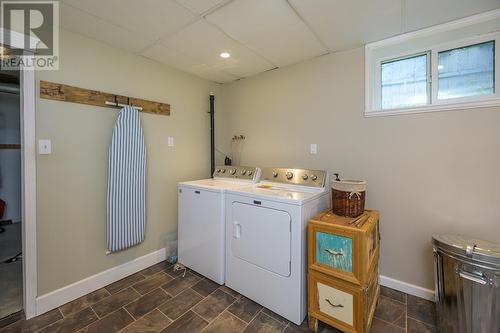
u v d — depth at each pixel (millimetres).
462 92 1786
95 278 2033
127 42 2055
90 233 2012
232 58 2389
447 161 1777
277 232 1705
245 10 1598
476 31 1706
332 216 1699
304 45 2105
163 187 2576
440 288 1501
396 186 1986
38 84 1702
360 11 1604
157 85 2484
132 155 2207
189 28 1829
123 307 1806
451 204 1773
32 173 1685
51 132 1772
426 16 1662
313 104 2402
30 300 1678
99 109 2049
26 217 1665
